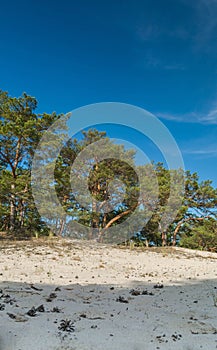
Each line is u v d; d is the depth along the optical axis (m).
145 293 5.43
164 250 14.38
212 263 11.27
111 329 3.29
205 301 4.90
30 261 8.70
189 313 4.12
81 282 6.36
